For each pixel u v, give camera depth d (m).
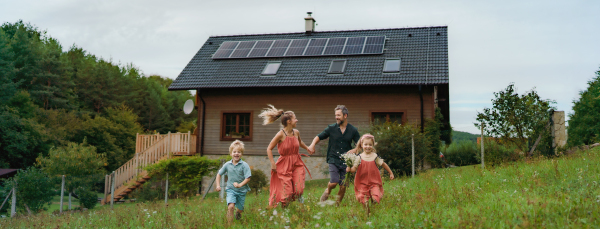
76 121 33.94
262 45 21.45
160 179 16.78
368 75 17.86
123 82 52.00
